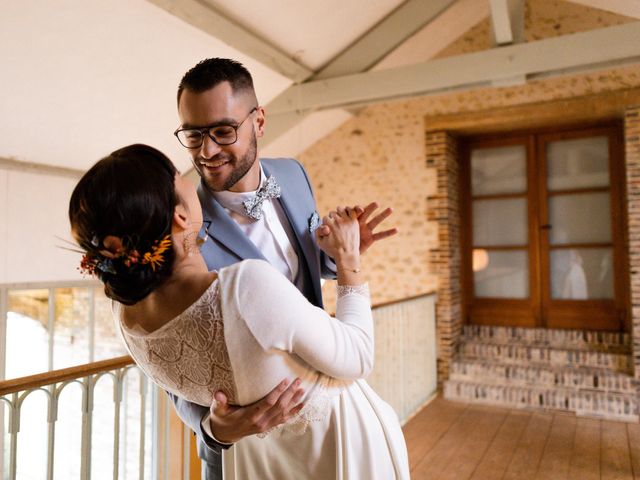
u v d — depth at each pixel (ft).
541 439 12.50
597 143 16.90
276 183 3.88
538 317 17.65
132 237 2.50
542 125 16.98
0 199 12.24
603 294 16.81
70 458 16.79
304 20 12.34
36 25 8.91
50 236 13.44
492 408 15.03
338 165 18.99
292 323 2.59
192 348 2.68
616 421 13.75
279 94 14.83
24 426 15.84
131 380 16.46
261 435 3.17
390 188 18.15
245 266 2.67
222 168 3.43
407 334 14.65
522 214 17.98
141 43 10.42
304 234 3.91
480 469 10.80
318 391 2.97
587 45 11.51
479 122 16.78
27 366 15.49
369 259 18.38
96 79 10.78
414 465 11.04
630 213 14.65
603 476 10.42
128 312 2.92
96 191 2.50
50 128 11.66
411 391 14.73
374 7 13.25
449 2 13.58
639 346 14.40
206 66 3.32
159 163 2.72
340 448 3.17
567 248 17.31
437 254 17.30
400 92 13.39
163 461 8.13
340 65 14.39
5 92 10.10
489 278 18.47
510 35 12.05
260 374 2.66
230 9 11.05
